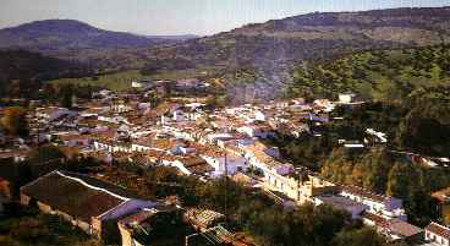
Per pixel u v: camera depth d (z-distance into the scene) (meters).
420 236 100.06
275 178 123.00
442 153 159.88
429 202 117.12
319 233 85.31
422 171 132.00
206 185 99.75
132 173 108.69
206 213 86.62
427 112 181.12
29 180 101.88
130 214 81.88
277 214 85.12
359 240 82.88
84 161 114.94
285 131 167.12
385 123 177.50
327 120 184.00
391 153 147.88
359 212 105.06
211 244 76.75
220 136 157.88
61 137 158.62
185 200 94.50
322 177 127.25
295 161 143.50
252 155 137.75
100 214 80.25
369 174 125.56
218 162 130.62
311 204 94.25
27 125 169.50
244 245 78.44
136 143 150.62
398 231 99.06
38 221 80.69
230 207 92.62
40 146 133.88
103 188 89.06
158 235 78.25
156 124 191.50
